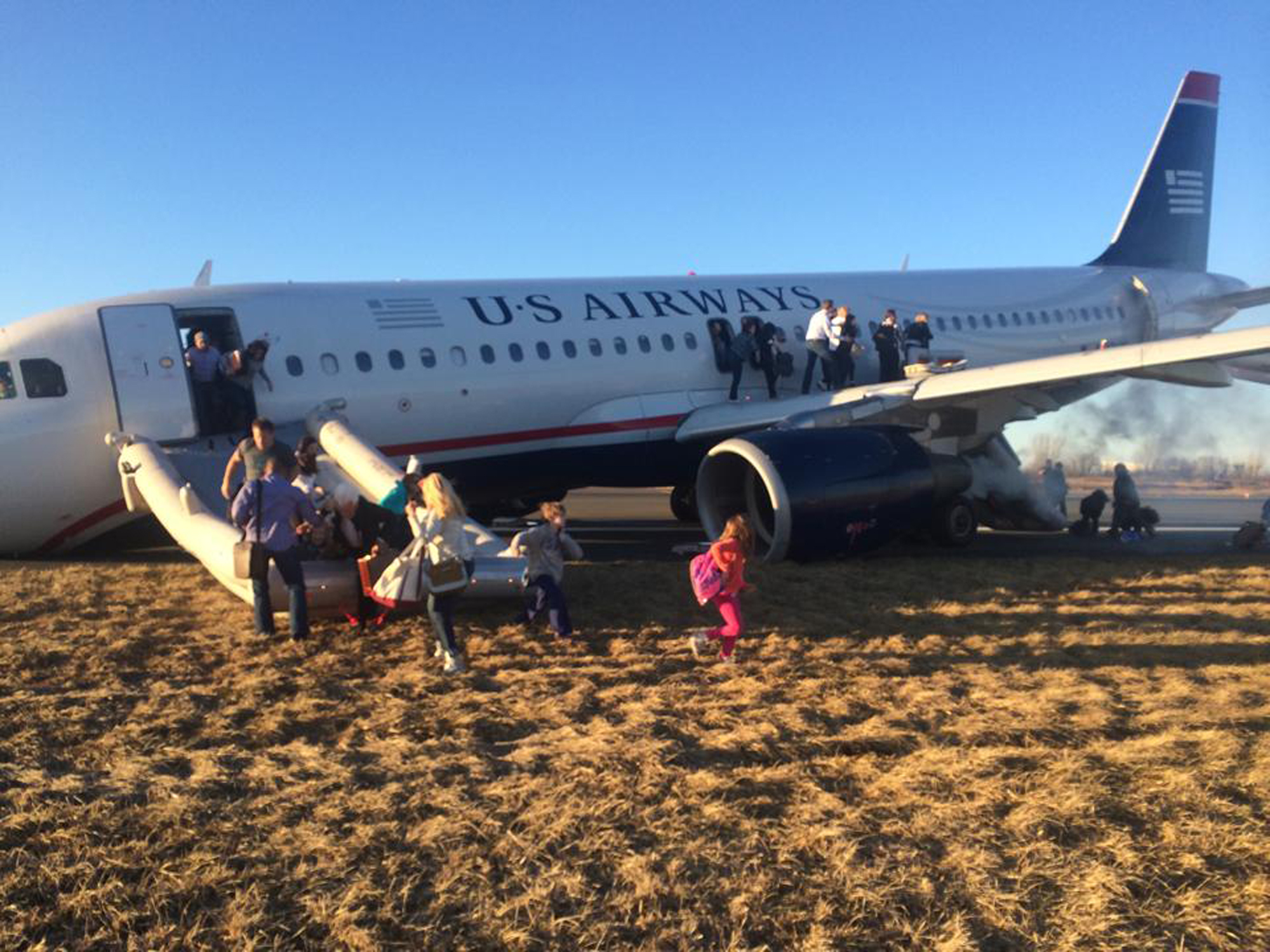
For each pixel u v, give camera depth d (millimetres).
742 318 14031
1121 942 3232
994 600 8789
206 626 7723
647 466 13453
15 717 5348
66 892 3477
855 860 3752
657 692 6000
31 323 10109
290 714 5523
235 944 3188
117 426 10086
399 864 3686
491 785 4445
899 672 6477
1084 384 14398
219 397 10578
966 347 16141
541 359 12289
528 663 6707
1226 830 4000
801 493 10164
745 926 3316
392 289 11984
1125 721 5457
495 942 3229
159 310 10344
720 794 4379
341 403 10883
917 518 11086
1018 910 3408
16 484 9805
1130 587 9547
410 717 5488
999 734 5188
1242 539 12883
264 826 4012
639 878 3605
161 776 4551
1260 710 5672
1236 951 3205
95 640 7172
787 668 6539
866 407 11469
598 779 4516
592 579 9867
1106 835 3986
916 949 3189
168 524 8867
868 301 15570
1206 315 20281
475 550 8086
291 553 7094
